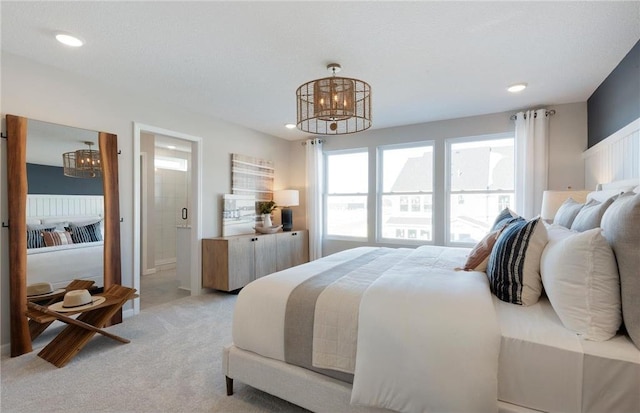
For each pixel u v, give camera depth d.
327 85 2.21
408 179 4.57
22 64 2.42
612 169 2.57
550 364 1.13
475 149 4.11
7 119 2.32
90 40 2.18
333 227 5.18
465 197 4.16
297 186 5.43
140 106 3.24
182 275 4.22
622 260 1.14
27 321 2.38
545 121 3.53
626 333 1.17
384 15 1.89
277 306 1.68
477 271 1.83
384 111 3.81
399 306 1.37
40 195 2.52
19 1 1.74
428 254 2.53
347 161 5.05
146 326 2.87
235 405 1.73
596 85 2.99
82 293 2.40
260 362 1.69
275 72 2.70
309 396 1.55
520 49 2.29
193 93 3.22
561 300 1.25
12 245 2.34
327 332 1.51
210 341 2.55
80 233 2.75
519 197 3.66
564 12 1.85
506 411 1.17
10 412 1.66
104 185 2.89
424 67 2.60
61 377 2.00
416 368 1.24
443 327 1.24
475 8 1.82
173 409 1.69
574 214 2.00
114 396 1.80
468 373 1.16
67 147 2.67
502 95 3.26
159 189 5.69
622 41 2.17
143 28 2.03
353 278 1.86
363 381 1.34
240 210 4.44
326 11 1.85
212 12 1.86
